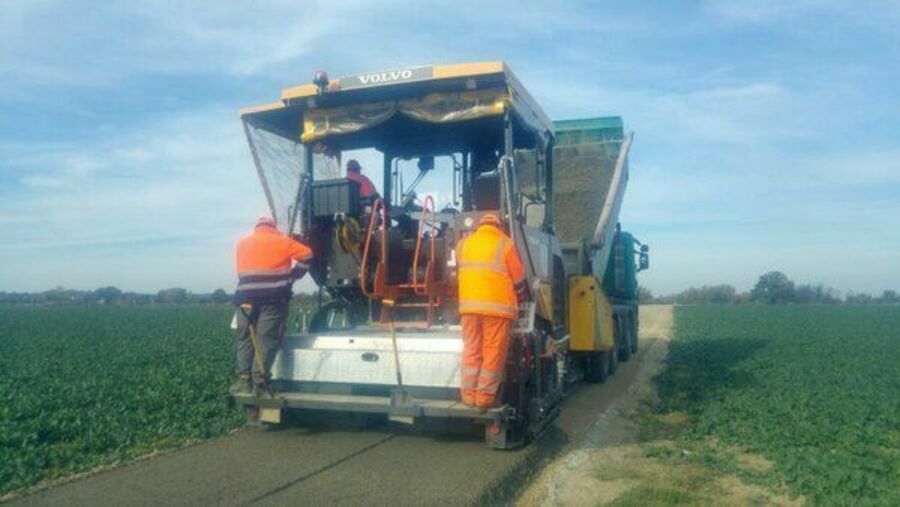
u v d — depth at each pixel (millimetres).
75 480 6793
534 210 9797
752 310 56656
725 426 9227
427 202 8625
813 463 7199
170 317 51031
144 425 9211
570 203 14812
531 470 7426
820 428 9094
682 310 56438
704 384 13258
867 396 11789
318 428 9039
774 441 8383
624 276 17750
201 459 7527
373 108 8398
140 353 20484
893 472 7258
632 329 19859
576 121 15305
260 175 8820
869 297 96625
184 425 9094
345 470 7086
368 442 8281
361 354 8047
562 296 11727
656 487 6609
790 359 17953
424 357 7734
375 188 9469
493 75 7750
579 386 13922
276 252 8289
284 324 8391
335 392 8312
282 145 9102
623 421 10242
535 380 8297
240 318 8523
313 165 9180
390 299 8672
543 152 9734
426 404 7613
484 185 8469
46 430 8734
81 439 8336
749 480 6957
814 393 11922
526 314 8172
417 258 8461
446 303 8742
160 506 5988
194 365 16172
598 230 14234
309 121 8664
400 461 7422
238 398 8422
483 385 7383
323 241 9016
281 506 5984
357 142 9617
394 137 9469
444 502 6102
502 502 6445
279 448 8000
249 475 6910
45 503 6086
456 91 8094
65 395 11680
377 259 8766
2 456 7457
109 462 7430
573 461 7863
